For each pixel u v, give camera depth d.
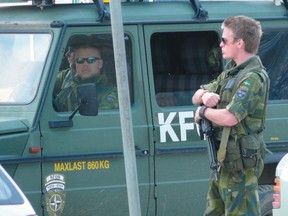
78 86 26.48
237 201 23.53
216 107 23.66
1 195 19.42
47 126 26.88
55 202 26.98
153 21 28.16
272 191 29.59
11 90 27.30
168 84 29.00
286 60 30.14
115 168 27.56
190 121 28.31
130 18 28.00
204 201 28.41
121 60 21.98
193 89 29.14
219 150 23.41
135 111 27.81
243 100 23.06
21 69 27.41
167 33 29.14
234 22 23.45
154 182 27.94
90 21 27.53
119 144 27.55
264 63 29.95
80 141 27.20
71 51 27.42
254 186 23.66
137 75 27.95
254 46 23.53
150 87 28.05
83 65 27.56
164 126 28.05
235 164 23.34
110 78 27.89
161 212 28.09
